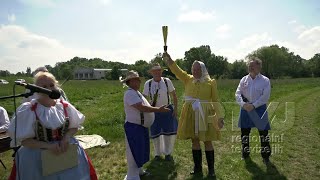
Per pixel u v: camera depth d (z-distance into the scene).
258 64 6.27
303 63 88.38
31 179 3.08
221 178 5.60
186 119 5.53
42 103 3.17
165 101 6.64
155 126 6.67
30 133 3.03
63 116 3.25
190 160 6.75
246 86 6.36
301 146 7.68
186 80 5.79
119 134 8.82
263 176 5.70
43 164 3.04
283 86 34.97
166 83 6.73
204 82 5.52
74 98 23.02
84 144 7.80
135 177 5.25
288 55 87.12
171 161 6.64
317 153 7.08
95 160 6.70
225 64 74.75
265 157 6.45
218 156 6.99
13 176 3.22
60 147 3.12
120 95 25.42
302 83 42.06
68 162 3.19
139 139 5.12
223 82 37.41
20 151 3.17
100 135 8.88
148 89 6.70
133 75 5.09
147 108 5.01
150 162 6.57
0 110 5.38
